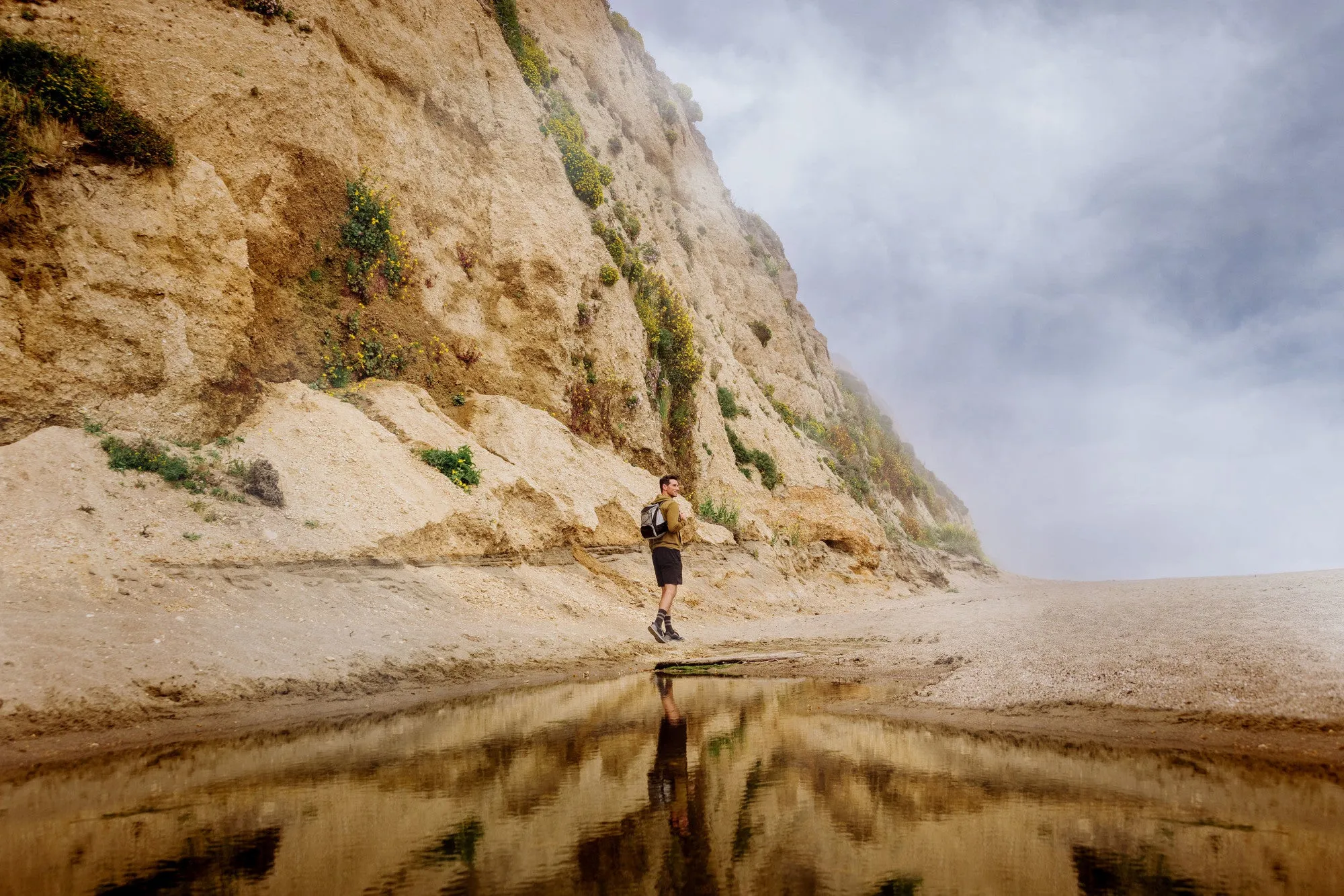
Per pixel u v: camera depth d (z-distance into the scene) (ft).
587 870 7.21
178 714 17.78
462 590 35.40
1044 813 8.69
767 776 10.95
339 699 20.77
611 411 68.28
